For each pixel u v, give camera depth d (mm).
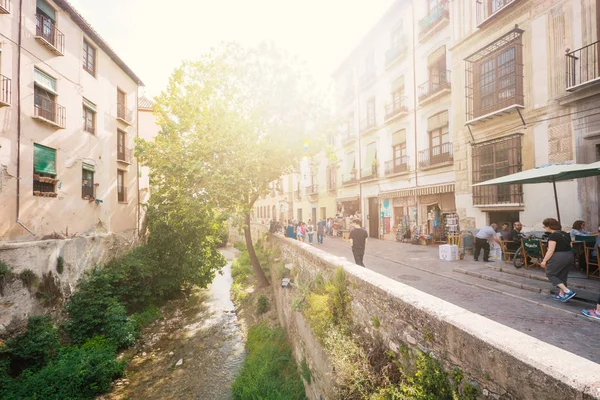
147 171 19219
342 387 3945
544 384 1726
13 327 7293
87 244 10672
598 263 5977
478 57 10562
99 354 8094
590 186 7434
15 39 9562
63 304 9094
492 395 2100
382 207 17953
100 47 13891
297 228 18234
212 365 8586
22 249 7652
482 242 8602
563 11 8008
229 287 16922
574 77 7707
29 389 6449
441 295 5465
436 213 14328
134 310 12352
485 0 10391
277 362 7668
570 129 7848
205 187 10594
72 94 11961
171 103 12109
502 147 9672
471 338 2312
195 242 14906
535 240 6672
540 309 4570
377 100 18453
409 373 3066
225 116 11281
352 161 21422
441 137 13594
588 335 3555
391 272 7613
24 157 9844
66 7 11492
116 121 15094
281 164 12289
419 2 14867
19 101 9672
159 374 8203
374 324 3898
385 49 17703
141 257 13289
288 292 9086
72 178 11883
